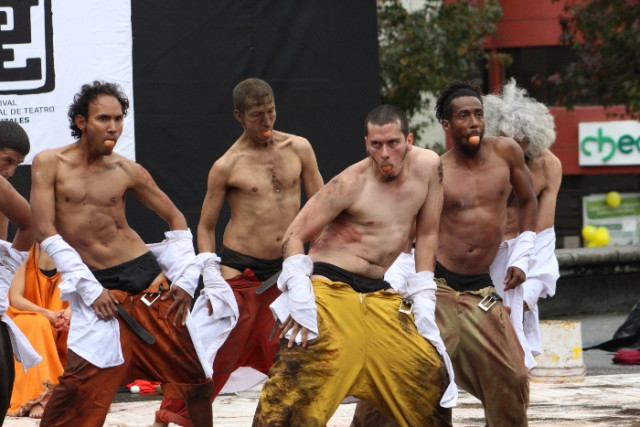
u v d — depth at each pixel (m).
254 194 14.20
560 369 18.89
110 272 11.66
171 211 12.18
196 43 19.02
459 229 12.23
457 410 16.30
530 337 15.69
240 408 16.75
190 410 12.14
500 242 12.44
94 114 11.42
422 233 11.15
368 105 19.58
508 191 12.48
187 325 11.92
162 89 18.91
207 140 19.14
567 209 56.62
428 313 10.84
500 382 11.91
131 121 18.77
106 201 11.69
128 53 18.72
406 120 10.75
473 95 12.20
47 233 11.33
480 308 11.98
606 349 23.33
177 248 12.07
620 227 56.69
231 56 19.14
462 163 12.39
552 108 55.66
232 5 19.08
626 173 55.88
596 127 55.41
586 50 38.12
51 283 17.45
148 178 12.02
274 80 19.30
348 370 10.55
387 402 10.76
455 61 39.25
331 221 10.99
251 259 14.18
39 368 16.44
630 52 36.81
